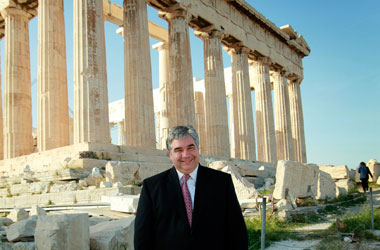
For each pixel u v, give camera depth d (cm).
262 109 3622
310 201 1639
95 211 1016
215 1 3075
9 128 2495
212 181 368
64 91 2292
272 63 3869
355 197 2094
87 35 2042
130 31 2386
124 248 631
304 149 4372
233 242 359
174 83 2642
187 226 352
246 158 3250
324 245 917
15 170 2127
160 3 2647
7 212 1338
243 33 3375
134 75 2339
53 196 1416
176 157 368
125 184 1553
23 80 2600
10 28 2616
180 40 2661
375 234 1033
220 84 2998
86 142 1847
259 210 1267
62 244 555
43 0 2306
